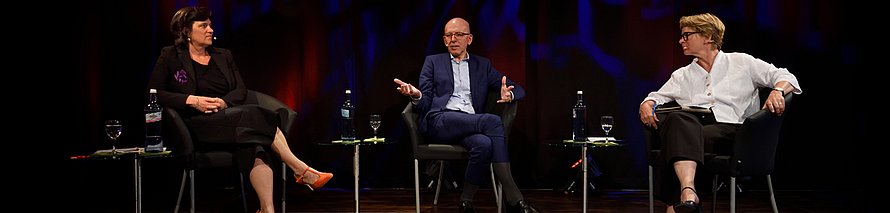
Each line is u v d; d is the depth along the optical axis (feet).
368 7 16.10
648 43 15.70
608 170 16.01
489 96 13.84
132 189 15.75
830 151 15.70
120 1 15.65
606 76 15.80
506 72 15.81
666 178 10.77
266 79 16.10
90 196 15.44
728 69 11.40
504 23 15.80
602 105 15.84
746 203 14.38
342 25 16.10
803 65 15.57
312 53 16.10
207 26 12.44
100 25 15.49
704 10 15.66
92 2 15.29
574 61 15.87
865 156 15.60
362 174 16.37
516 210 11.96
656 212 13.38
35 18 14.78
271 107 12.80
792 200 14.70
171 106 11.62
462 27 13.61
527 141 16.05
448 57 13.82
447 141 12.62
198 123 11.55
